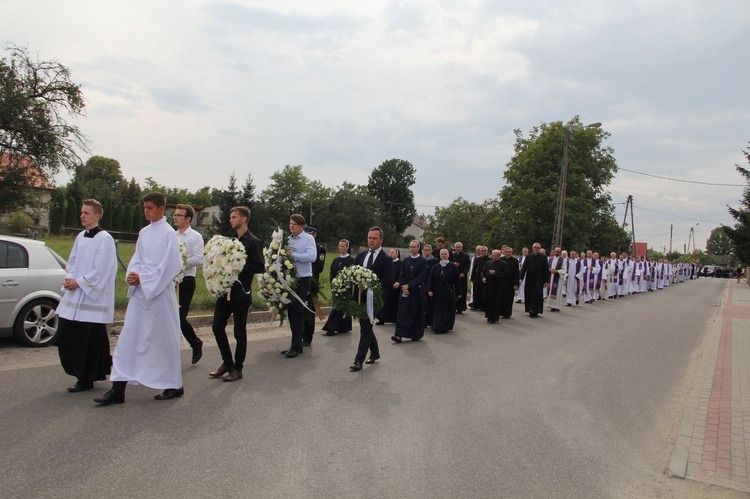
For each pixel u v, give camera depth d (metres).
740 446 5.18
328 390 6.35
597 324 14.41
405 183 97.00
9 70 28.16
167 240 5.60
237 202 54.56
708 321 16.69
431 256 11.97
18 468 3.84
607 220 45.62
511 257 14.22
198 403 5.56
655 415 6.29
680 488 4.28
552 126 43.44
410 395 6.36
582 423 5.77
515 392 6.81
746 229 40.75
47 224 51.00
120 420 4.93
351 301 7.41
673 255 115.38
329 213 77.56
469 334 11.46
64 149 30.02
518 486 4.12
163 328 5.54
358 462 4.35
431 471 4.28
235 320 6.57
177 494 3.61
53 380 6.02
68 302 5.55
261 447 4.51
